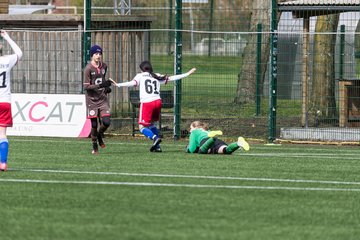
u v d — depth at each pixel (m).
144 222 23.94
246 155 43.22
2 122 34.72
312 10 52.94
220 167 37.16
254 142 52.72
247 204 27.17
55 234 22.33
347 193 30.05
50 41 57.50
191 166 37.34
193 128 43.91
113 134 54.38
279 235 22.55
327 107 62.53
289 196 29.03
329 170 37.03
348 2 52.41
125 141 51.56
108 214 25.09
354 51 70.44
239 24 118.69
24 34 57.97
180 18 52.44
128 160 39.72
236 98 68.88
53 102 53.50
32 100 53.78
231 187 30.89
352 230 23.47
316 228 23.62
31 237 21.98
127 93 57.38
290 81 70.81
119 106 57.12
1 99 34.53
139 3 114.94
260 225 23.83
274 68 52.09
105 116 43.06
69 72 57.22
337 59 73.44
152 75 44.06
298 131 53.06
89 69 42.69
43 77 57.78
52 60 57.56
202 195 28.84
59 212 25.38
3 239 21.80
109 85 42.72
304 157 42.94
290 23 72.25
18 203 26.89
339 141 52.06
